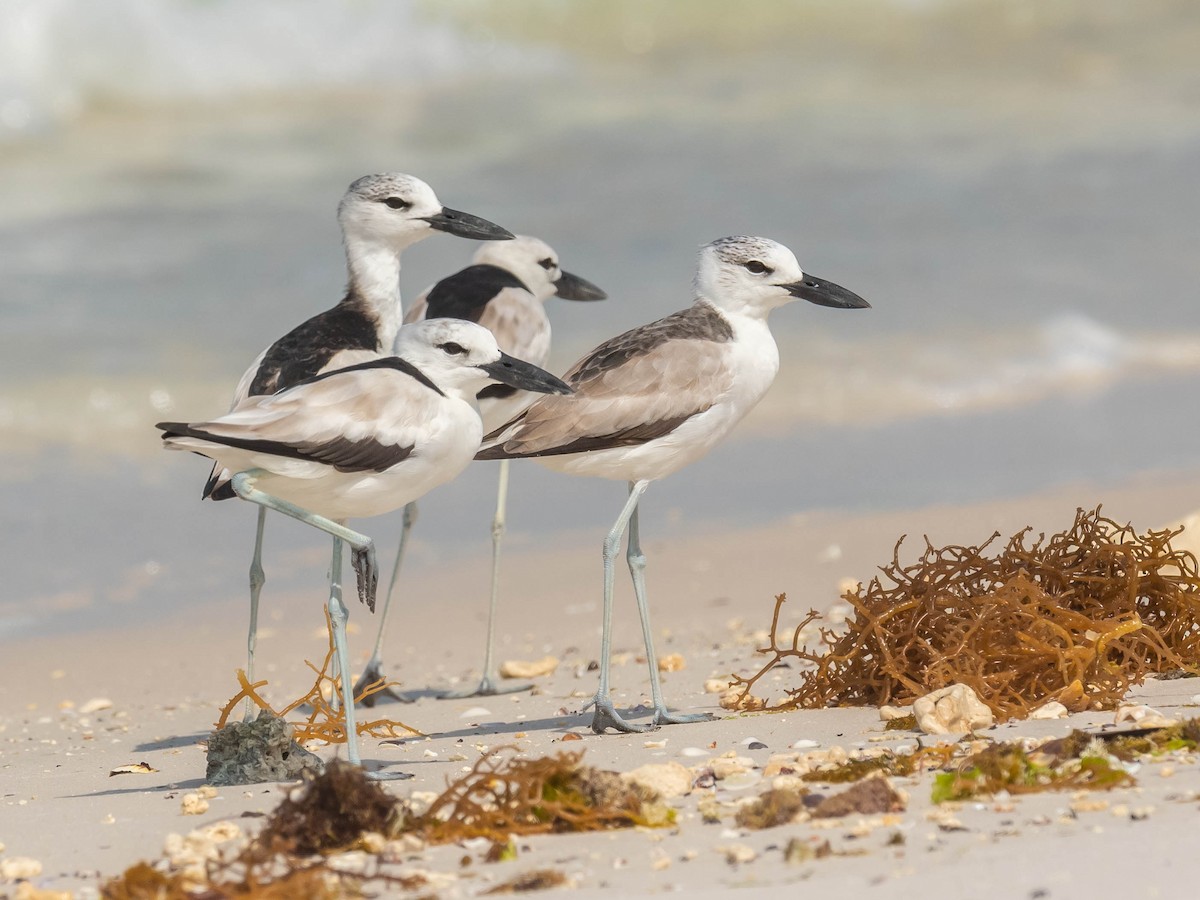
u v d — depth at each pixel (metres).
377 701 12.31
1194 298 23.94
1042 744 8.14
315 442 8.98
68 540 16.27
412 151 28.77
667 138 30.09
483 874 7.01
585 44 34.19
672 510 17.16
